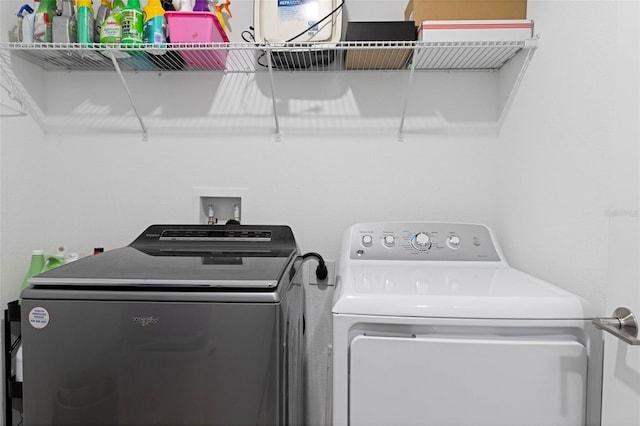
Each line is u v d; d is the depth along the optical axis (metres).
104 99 1.98
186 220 1.98
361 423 1.17
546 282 1.38
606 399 1.07
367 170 1.97
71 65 1.92
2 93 1.69
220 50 1.69
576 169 1.31
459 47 1.61
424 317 1.16
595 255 1.21
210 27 1.63
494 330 1.18
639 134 0.94
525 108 1.66
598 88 1.21
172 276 1.17
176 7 1.72
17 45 1.60
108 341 1.13
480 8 1.67
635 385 0.95
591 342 1.15
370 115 1.96
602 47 1.19
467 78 1.95
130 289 1.14
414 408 1.16
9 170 1.73
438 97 1.96
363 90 1.96
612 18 1.14
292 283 1.38
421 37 1.61
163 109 1.98
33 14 1.68
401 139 1.96
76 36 1.69
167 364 1.13
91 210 1.99
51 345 1.14
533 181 1.59
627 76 0.98
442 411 1.15
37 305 1.13
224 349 1.12
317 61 1.86
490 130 1.95
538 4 1.58
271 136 1.98
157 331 1.12
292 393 1.33
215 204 2.01
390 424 1.16
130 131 1.98
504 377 1.14
